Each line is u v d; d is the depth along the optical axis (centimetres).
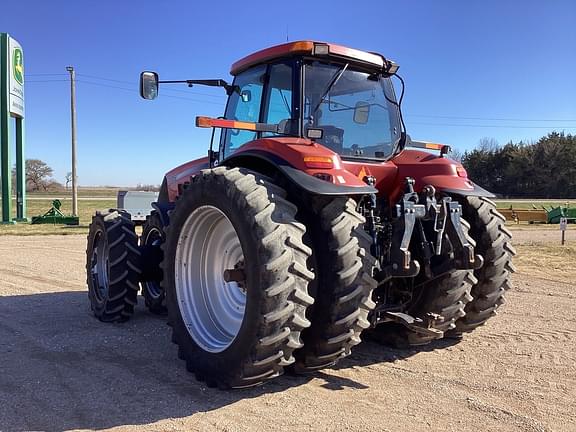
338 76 423
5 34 2186
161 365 411
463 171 434
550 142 6172
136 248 545
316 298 346
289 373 385
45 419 312
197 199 375
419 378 384
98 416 316
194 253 402
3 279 818
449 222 382
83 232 1830
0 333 503
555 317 575
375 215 418
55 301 654
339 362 419
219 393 352
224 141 523
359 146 438
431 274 390
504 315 585
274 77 432
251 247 323
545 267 984
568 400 343
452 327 434
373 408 329
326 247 343
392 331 446
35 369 400
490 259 442
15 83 2252
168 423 306
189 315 392
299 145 367
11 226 2097
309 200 357
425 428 301
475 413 322
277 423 306
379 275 373
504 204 4159
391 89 467
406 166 430
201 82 508
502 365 414
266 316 314
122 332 509
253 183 346
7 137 2212
